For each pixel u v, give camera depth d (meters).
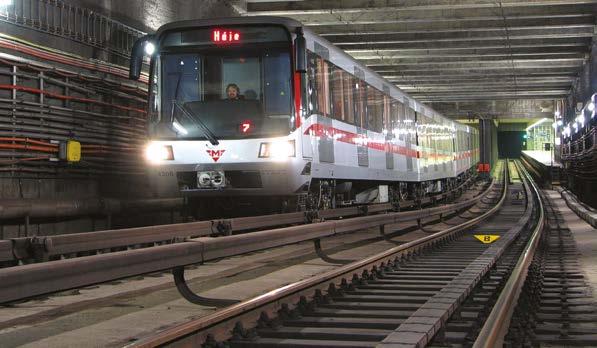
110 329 6.93
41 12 13.36
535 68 40.94
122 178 16.16
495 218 28.70
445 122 35.22
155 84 14.23
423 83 45.16
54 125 13.72
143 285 10.09
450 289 8.20
